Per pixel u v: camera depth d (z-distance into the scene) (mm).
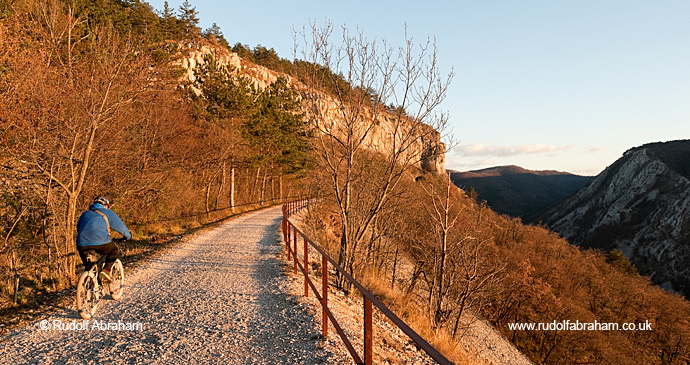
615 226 131625
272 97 40500
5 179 8258
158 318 5773
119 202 15086
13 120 8930
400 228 16141
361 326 6320
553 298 37750
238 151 32188
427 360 5645
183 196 22984
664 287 99562
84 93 9984
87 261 5754
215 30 91750
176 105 24484
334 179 9867
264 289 7734
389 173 9750
